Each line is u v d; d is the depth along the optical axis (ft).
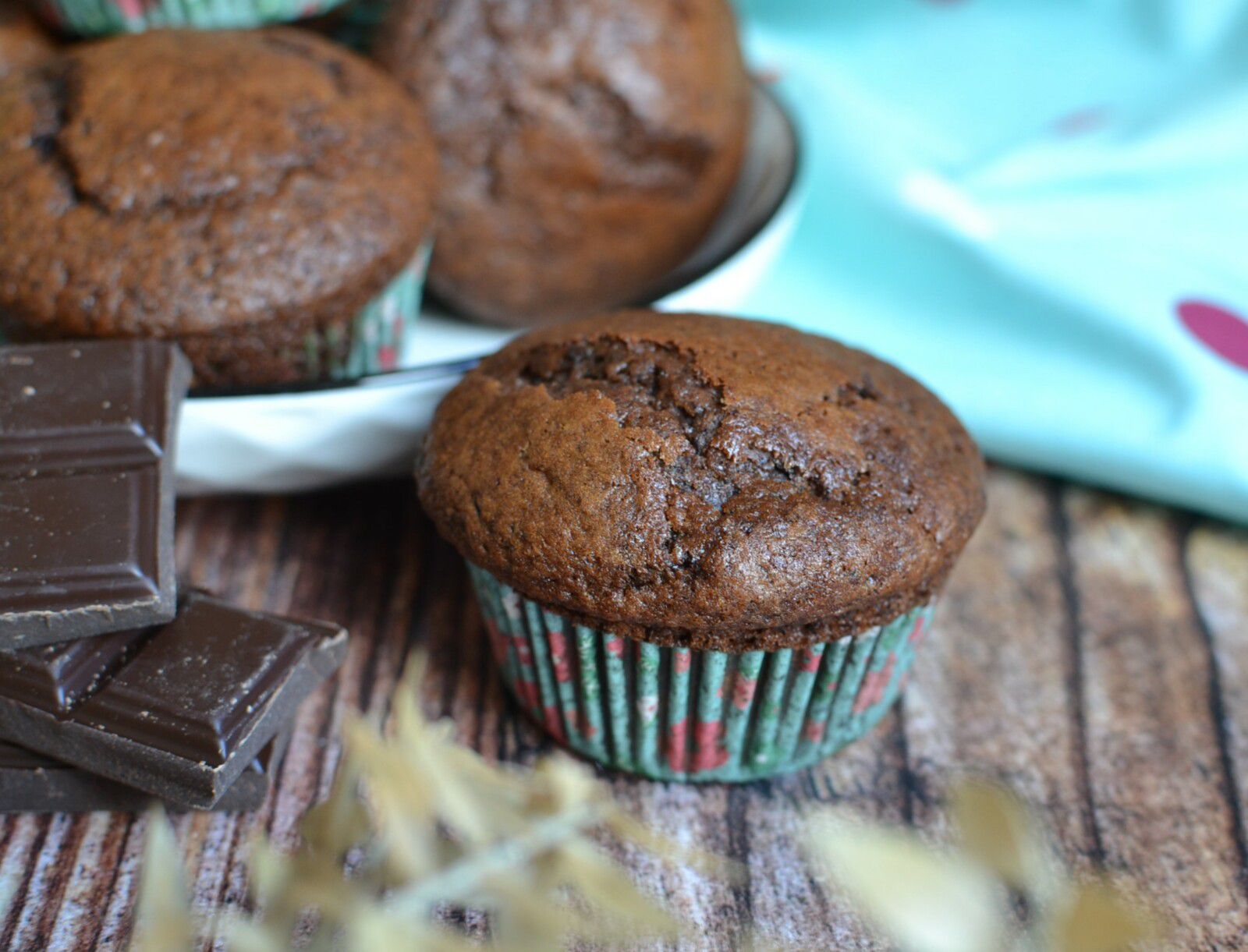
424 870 0.76
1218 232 1.13
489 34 1.04
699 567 0.77
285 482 0.95
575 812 0.79
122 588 0.79
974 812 0.72
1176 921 0.80
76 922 0.79
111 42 0.98
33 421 0.82
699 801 0.86
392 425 0.92
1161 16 1.24
